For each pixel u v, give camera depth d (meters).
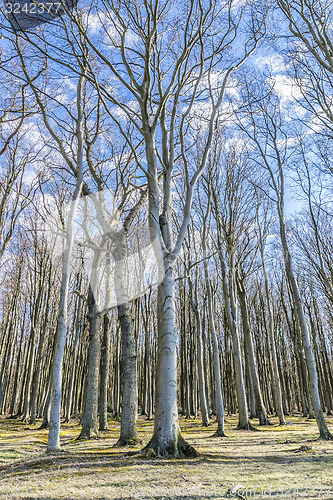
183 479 4.48
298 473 5.02
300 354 24.62
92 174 10.63
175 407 6.36
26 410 19.58
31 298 21.55
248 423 14.20
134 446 8.16
